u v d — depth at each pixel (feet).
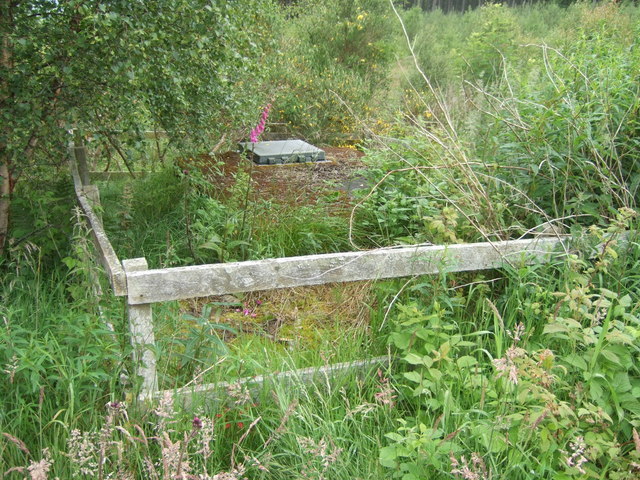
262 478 8.61
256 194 20.03
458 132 18.93
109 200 19.11
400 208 15.90
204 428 8.30
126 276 9.50
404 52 45.96
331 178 22.90
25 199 17.53
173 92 14.89
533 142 14.53
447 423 9.21
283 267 10.41
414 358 9.83
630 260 12.26
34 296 13.28
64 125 14.48
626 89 14.67
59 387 9.64
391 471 8.88
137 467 8.79
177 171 19.60
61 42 13.52
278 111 33.35
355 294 14.26
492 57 37.37
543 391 8.86
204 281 9.96
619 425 9.21
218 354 10.56
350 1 43.88
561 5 67.36
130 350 9.68
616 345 9.72
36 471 7.17
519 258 12.07
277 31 33.24
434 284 11.31
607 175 13.76
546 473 8.90
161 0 12.82
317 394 10.28
